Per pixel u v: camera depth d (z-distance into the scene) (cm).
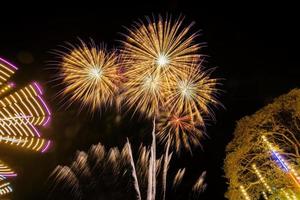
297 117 1468
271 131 1484
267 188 1408
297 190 1362
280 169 1415
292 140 1477
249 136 1519
